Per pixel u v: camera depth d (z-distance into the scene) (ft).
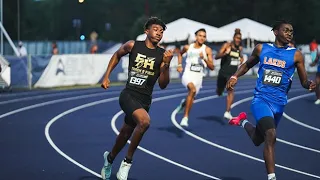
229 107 44.27
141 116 23.17
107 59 79.61
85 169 27.86
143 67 23.93
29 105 55.42
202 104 57.06
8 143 34.96
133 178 26.07
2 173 26.89
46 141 35.68
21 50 90.89
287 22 23.03
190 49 39.24
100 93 67.46
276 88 22.97
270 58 22.99
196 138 37.04
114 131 39.81
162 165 28.94
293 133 39.91
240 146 34.32
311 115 49.65
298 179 26.14
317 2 143.23
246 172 27.50
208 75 96.02
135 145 23.59
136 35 162.61
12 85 70.59
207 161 30.01
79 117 47.06
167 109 52.65
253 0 142.72
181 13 147.84
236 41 43.96
